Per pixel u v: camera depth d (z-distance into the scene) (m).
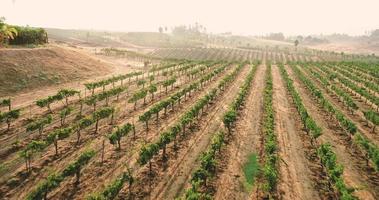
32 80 48.88
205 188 22.25
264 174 22.91
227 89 55.69
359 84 64.94
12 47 56.75
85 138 30.50
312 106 45.81
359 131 35.41
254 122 36.97
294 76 75.12
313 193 22.14
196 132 33.03
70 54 65.12
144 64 84.81
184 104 44.09
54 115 36.69
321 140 31.97
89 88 46.16
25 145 28.14
